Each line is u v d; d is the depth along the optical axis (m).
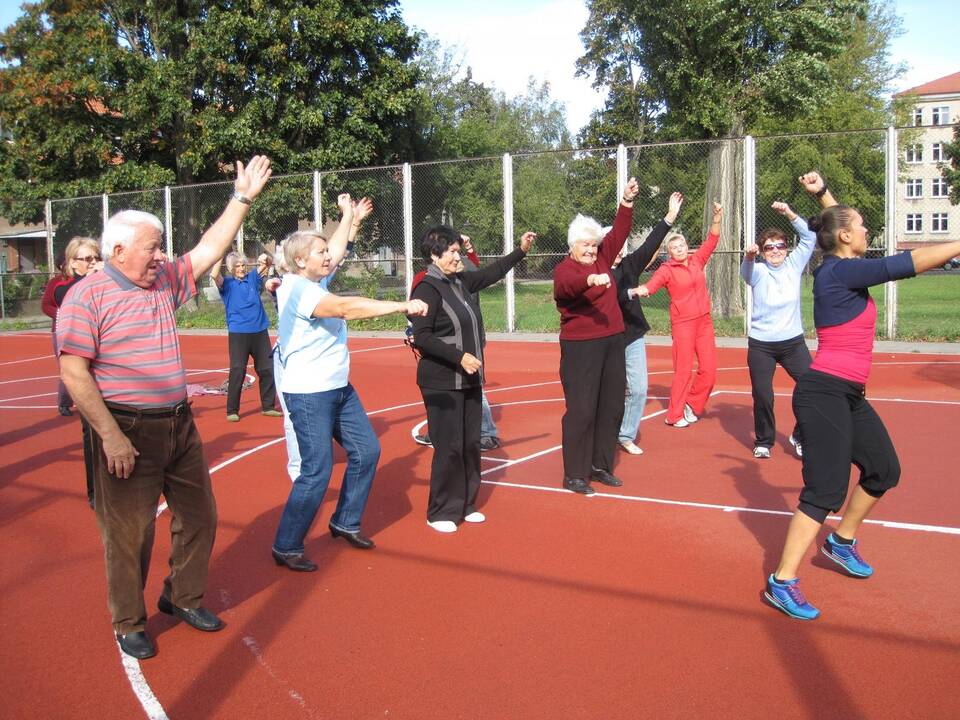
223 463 7.91
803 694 3.56
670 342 16.81
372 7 26.27
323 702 3.60
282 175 23.31
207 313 24.52
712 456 7.63
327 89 26.25
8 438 9.38
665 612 4.39
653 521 5.86
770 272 7.39
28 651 4.15
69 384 3.71
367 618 4.41
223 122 24.39
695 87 21.92
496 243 20.31
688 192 19.56
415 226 20.84
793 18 20.70
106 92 25.31
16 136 27.47
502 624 4.30
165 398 3.97
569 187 20.33
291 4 24.61
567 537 5.58
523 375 13.24
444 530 5.73
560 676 3.76
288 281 5.04
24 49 28.52
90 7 26.25
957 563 4.96
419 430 9.20
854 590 4.62
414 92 27.14
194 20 25.53
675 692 3.60
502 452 8.06
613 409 6.61
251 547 5.54
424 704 3.56
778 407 9.95
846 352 4.31
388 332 20.47
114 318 3.83
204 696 3.68
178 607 4.32
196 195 22.64
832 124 35.31
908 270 4.09
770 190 19.12
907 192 50.00
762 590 4.65
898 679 3.66
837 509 4.26
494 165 20.25
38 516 6.34
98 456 3.95
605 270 6.34
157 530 5.95
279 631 4.29
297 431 5.05
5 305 26.53
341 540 5.62
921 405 9.73
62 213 24.97
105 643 4.22
